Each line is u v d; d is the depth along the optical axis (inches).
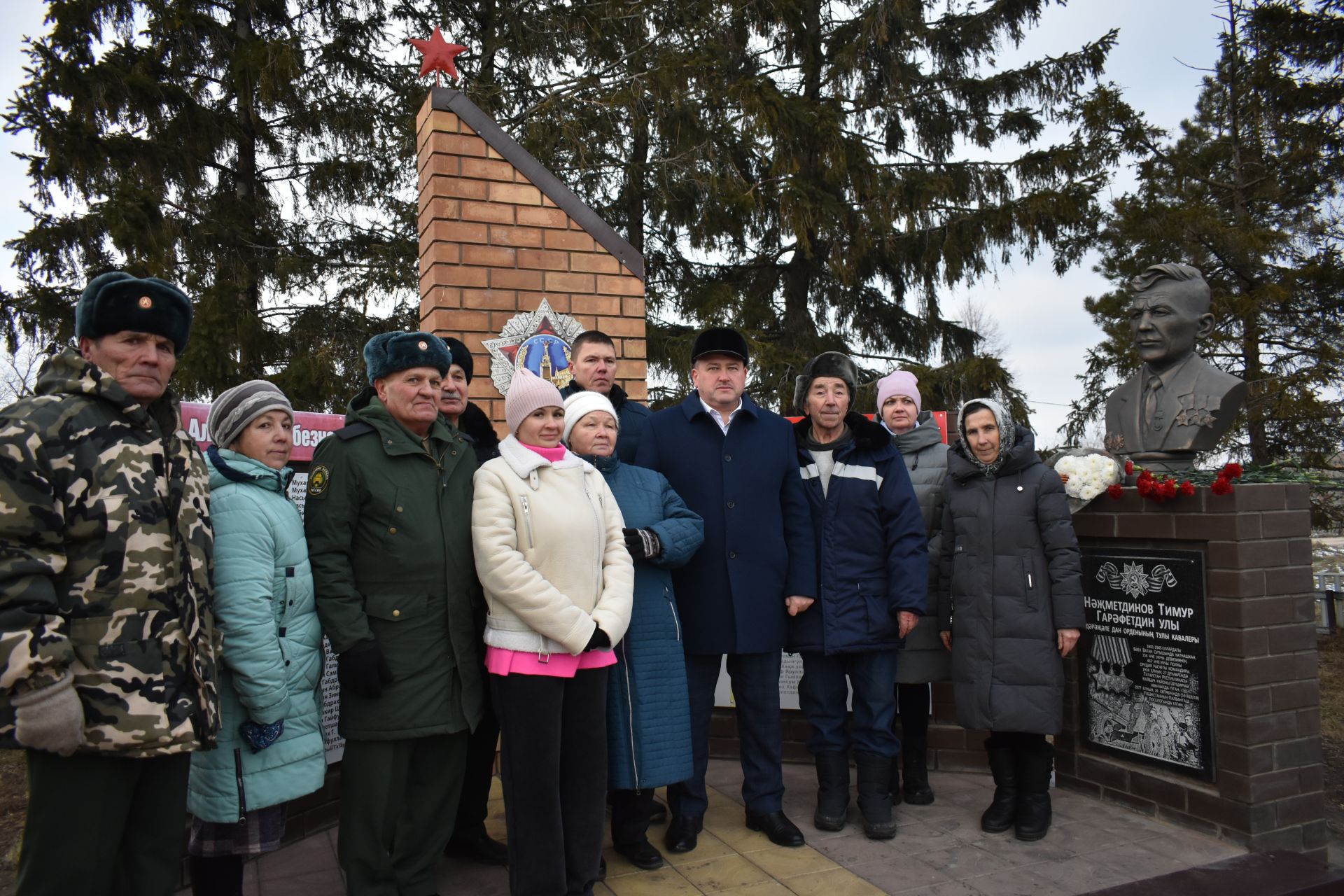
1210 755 131.3
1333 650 311.4
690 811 129.1
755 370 446.9
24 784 187.8
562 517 106.0
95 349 82.1
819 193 426.0
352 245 506.9
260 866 125.8
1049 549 134.5
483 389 169.3
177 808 84.3
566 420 121.0
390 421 107.6
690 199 458.6
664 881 117.3
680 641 123.6
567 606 102.2
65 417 77.0
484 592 106.7
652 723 118.0
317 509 102.6
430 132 169.3
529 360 172.4
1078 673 153.7
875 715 135.8
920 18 465.1
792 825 130.7
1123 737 145.3
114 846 78.5
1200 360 151.4
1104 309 431.2
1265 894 111.8
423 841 107.1
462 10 509.4
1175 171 437.7
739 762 174.7
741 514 131.3
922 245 467.2
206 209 458.9
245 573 92.0
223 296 416.5
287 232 493.4
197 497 86.1
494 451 129.8
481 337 169.9
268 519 95.8
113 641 76.9
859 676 138.2
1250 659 126.5
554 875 101.8
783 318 504.4
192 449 89.0
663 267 515.2
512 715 103.2
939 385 443.2
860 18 462.0
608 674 117.6
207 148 445.7
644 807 122.8
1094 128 432.1
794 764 175.5
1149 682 140.8
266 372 440.8
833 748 138.0
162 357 84.0
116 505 78.0
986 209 446.0
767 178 450.9
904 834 134.5
